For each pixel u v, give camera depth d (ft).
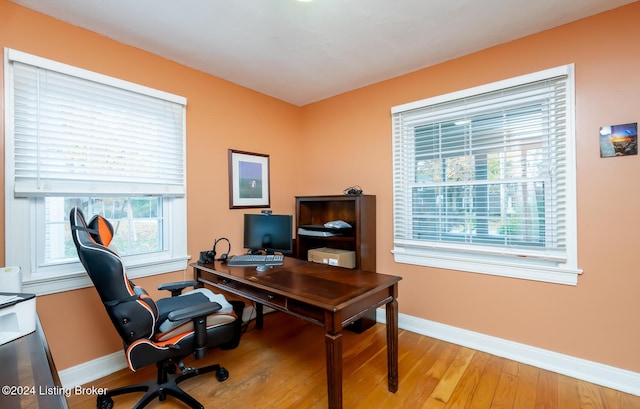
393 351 5.93
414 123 8.82
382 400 5.70
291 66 8.37
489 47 7.39
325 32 6.67
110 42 6.77
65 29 6.13
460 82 7.89
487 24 6.42
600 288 6.15
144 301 4.84
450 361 7.09
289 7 5.75
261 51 7.49
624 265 5.91
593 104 6.16
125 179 7.02
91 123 6.51
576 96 6.33
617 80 5.93
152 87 7.47
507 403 5.58
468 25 6.46
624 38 5.85
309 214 10.96
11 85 5.54
